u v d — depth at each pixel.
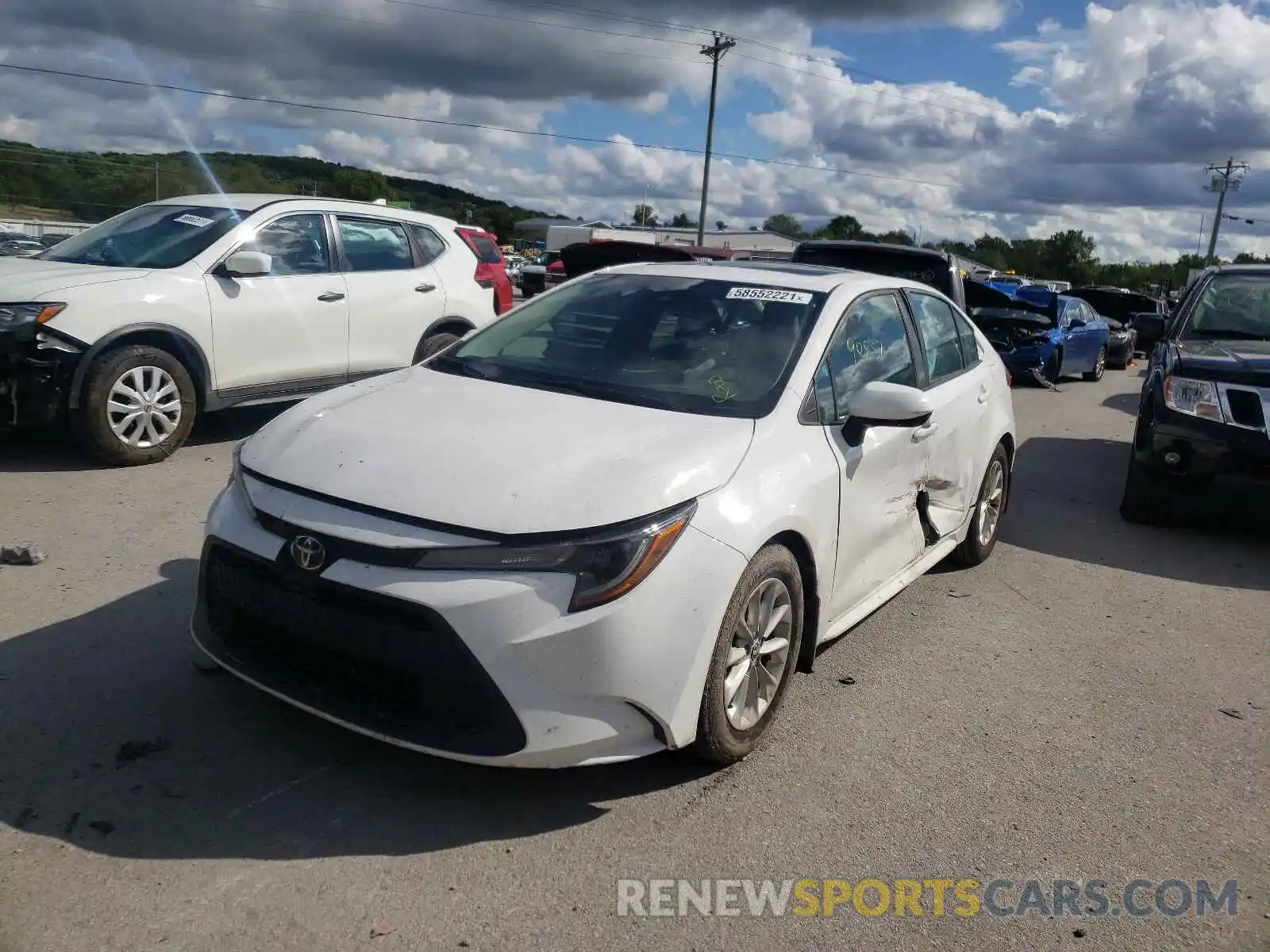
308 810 3.15
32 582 4.81
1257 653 5.13
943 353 5.47
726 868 3.05
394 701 3.05
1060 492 8.61
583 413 3.73
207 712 3.66
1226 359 7.07
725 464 3.47
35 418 6.64
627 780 3.48
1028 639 5.11
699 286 4.64
